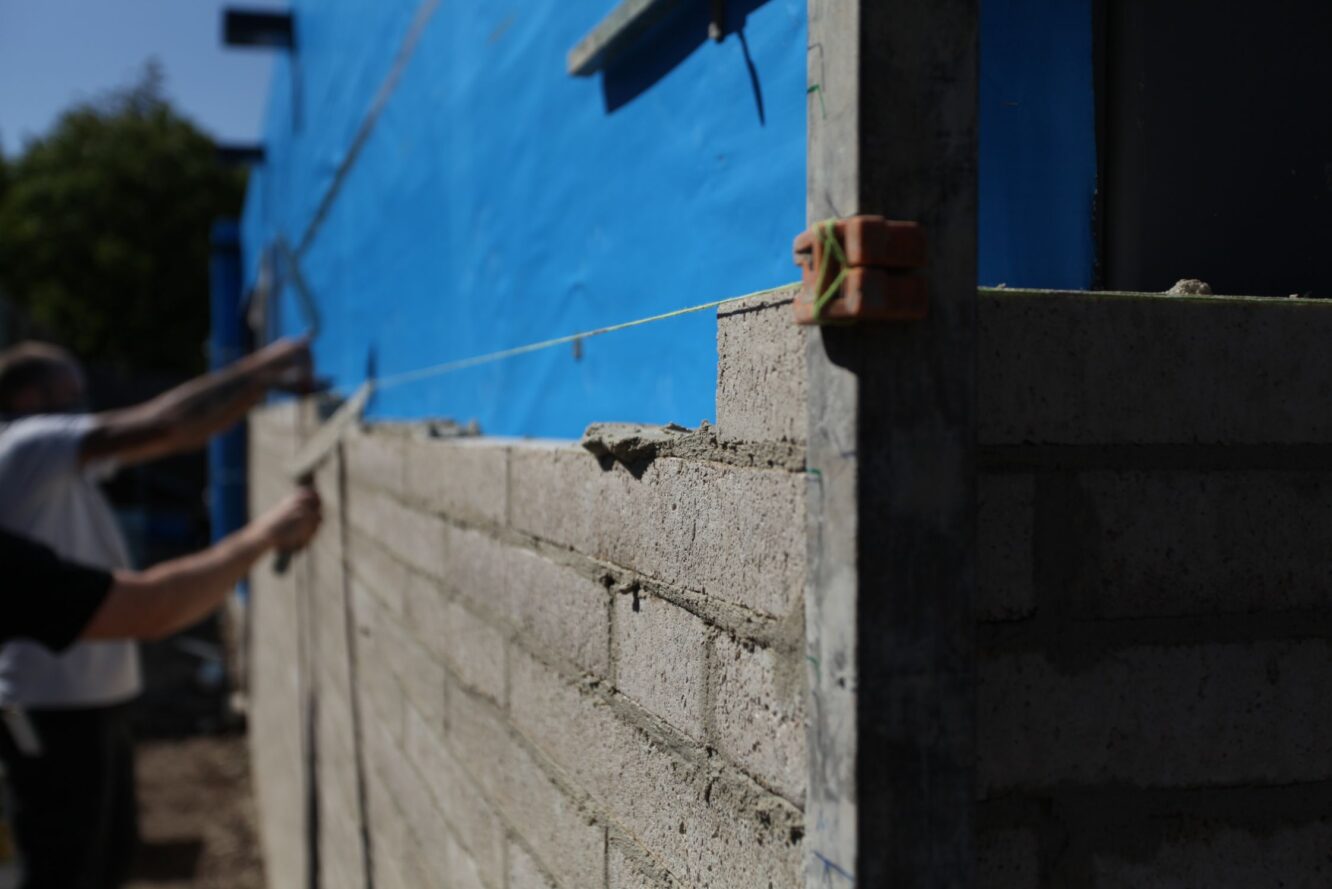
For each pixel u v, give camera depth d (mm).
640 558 1364
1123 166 1332
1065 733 1044
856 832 916
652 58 1767
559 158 2176
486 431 2658
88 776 4105
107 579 2723
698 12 1616
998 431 1023
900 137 927
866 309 887
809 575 987
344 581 3678
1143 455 1069
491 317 2613
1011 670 1028
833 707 946
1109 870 1057
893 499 928
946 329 946
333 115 4980
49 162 26031
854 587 917
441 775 2328
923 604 938
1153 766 1070
